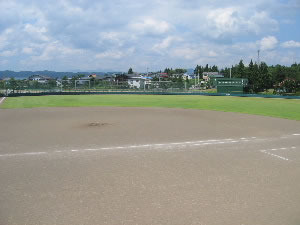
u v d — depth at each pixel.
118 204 4.53
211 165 6.61
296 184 5.39
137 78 82.88
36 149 8.27
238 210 4.32
